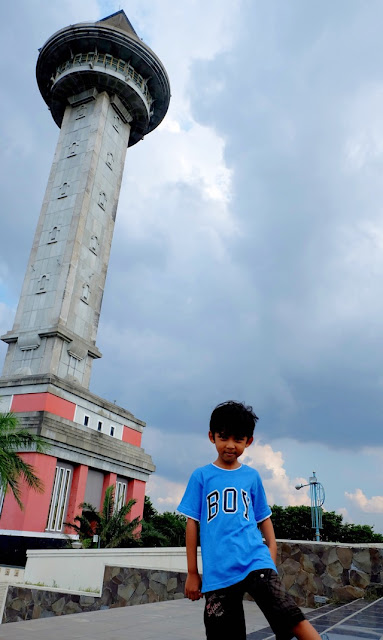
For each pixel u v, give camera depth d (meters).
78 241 36.84
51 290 35.41
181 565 13.49
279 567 10.48
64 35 42.06
